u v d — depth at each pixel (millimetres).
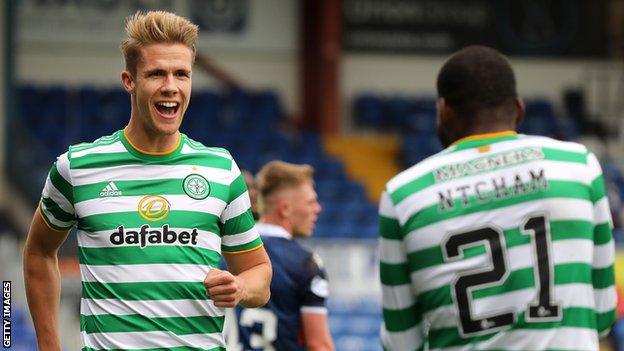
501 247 10766
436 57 62125
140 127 11984
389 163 57469
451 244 10852
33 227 12422
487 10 62281
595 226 11062
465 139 11258
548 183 10883
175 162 12023
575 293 10680
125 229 11750
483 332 10664
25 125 53531
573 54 63188
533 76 62938
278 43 60250
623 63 63312
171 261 11719
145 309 11617
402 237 11094
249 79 60250
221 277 11219
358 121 59781
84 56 58094
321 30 58938
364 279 40562
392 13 61594
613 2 63469
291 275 16125
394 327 11172
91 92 55969
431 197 11000
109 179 11914
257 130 56875
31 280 12469
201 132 55656
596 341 10789
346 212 50438
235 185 12219
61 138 53000
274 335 16078
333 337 39594
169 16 11945
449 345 10789
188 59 11984
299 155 55656
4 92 46906
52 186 12094
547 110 60656
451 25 62031
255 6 60094
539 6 62781
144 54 11820
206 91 58094
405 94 61688
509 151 11086
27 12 57469
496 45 62531
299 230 17016
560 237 10781
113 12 58312
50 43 57719
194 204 11914
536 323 10578
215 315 11844
